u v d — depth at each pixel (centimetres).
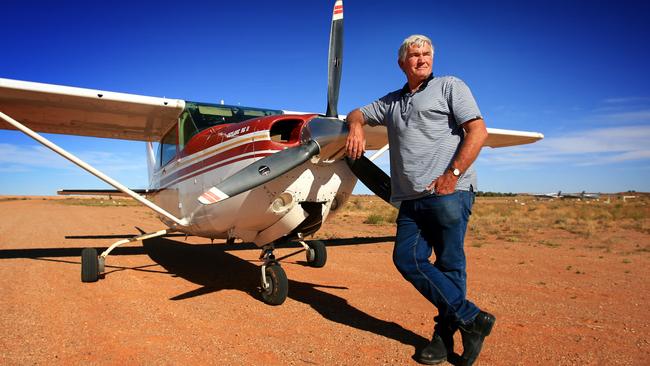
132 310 354
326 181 375
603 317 343
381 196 363
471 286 456
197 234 486
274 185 359
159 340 280
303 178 364
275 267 378
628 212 2142
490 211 2350
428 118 246
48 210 2469
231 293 420
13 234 1018
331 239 933
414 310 358
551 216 1880
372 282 475
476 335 236
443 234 249
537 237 1000
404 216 263
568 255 699
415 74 257
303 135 346
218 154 405
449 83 246
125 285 453
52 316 334
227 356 254
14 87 480
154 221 1548
